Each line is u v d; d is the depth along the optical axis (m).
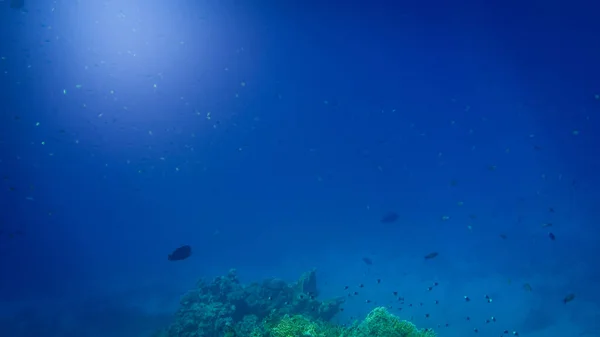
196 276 26.70
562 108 44.41
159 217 48.66
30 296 26.41
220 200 52.31
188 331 13.13
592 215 24.17
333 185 50.19
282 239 33.41
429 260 22.25
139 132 49.03
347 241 29.62
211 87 48.06
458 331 14.30
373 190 45.12
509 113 48.44
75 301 24.34
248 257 29.78
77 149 48.94
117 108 45.66
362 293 18.72
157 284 25.95
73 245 41.47
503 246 22.31
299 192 50.53
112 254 36.88
